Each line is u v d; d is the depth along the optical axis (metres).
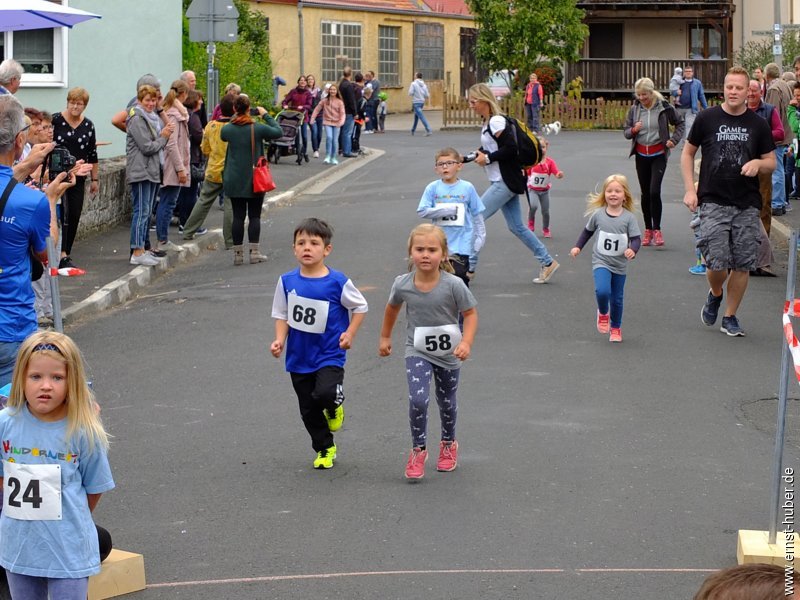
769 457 7.82
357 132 31.56
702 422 8.60
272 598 5.69
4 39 19.53
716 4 45.47
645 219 16.25
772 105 16.89
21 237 6.30
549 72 45.78
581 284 13.66
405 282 7.38
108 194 17.48
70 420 4.86
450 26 57.19
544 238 16.91
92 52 20.64
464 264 11.33
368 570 6.00
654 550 6.25
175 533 6.55
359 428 8.49
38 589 5.00
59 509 4.87
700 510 6.84
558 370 10.04
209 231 17.58
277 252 16.42
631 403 9.06
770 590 2.35
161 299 13.45
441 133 42.56
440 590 5.75
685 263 14.92
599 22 48.47
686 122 34.25
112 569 5.69
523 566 6.04
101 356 10.80
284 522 6.70
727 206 10.98
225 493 7.19
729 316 11.27
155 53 21.61
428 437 8.27
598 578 5.88
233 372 10.15
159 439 8.31
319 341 7.52
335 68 49.97
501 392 9.38
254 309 12.72
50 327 11.63
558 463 7.68
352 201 21.88
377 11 51.56
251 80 28.41
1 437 4.90
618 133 41.59
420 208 11.37
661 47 48.25
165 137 14.72
